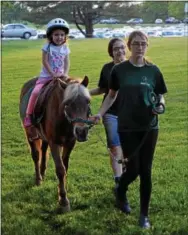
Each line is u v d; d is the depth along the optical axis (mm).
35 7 54312
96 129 9891
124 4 57594
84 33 53312
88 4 52250
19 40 40562
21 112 7000
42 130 6129
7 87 16047
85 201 5875
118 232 5023
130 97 4965
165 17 74812
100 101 12711
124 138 5082
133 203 5797
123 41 5992
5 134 9656
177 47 29203
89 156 8016
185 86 15133
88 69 20203
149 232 4996
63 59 6375
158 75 5062
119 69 5035
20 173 7109
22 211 5684
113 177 6777
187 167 7191
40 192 6270
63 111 5477
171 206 5652
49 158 7902
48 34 6320
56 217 5457
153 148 5117
